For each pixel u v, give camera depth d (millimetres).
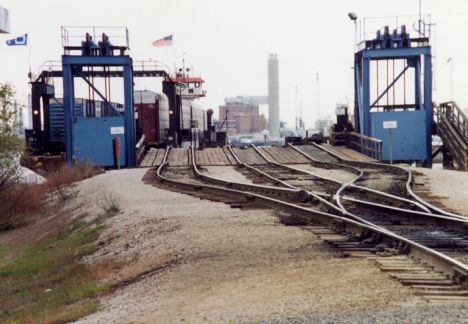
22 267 25062
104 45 65875
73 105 66812
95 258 22281
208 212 26156
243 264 16438
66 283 19875
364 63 67875
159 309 13320
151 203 30844
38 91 76062
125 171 53844
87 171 55781
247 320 11180
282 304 12055
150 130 82125
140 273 17797
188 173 50344
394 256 15828
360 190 33250
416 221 22375
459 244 17688
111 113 83125
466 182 37062
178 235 21156
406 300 11562
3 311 18188
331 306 11555
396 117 67125
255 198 29250
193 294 14125
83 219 32594
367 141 65375
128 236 23625
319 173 47500
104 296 16547
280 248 18172
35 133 75688
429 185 36219
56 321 14781
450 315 10328
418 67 69688
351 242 18328
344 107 78688
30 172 58250
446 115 67625
